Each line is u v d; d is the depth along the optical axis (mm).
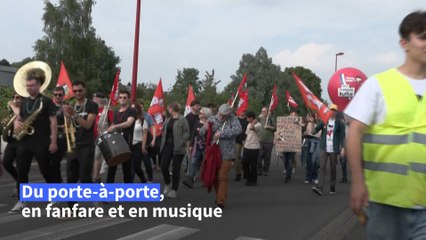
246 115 12703
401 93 2863
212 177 8227
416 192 2826
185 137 9273
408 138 2832
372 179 2918
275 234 6574
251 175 11992
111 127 7832
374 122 2906
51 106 6953
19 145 7043
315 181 13039
